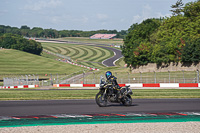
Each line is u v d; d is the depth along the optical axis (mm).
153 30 77375
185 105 13734
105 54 152000
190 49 53344
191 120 9664
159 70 61438
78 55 154500
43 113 11438
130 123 9164
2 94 25016
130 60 70812
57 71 103000
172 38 62906
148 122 9328
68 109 12578
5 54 139625
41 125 8945
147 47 66375
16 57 134250
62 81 61969
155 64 63031
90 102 15570
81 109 12523
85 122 9391
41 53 170625
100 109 12445
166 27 69500
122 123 9180
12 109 12828
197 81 38625
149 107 13000
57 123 9250
